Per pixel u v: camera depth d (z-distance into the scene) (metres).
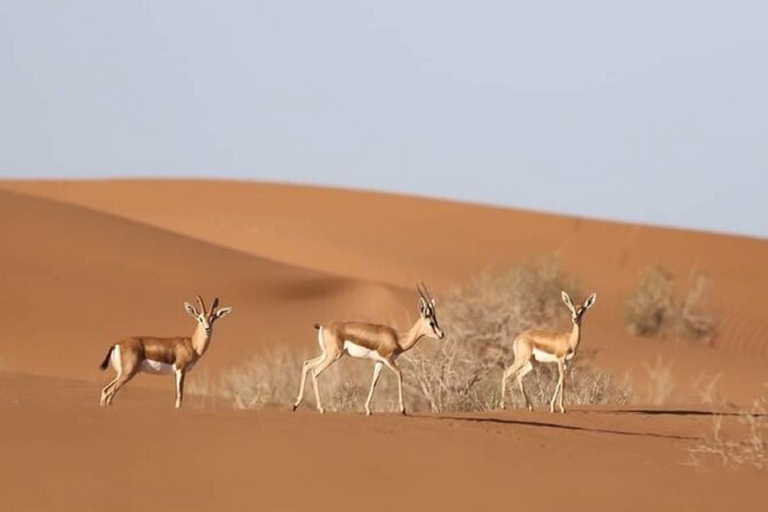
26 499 52.78
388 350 75.50
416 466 61.12
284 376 119.44
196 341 74.38
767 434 82.50
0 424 63.12
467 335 119.75
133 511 52.12
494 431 71.50
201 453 60.19
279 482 56.97
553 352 89.25
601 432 77.06
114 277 197.50
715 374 178.12
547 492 58.59
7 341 165.88
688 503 58.47
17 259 196.62
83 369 155.50
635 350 189.88
